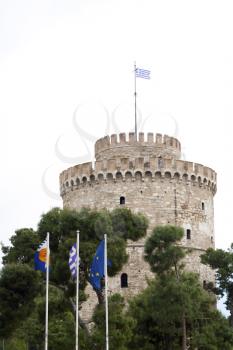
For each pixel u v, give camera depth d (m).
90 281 53.75
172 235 58.66
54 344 52.09
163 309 56.53
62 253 53.56
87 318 73.31
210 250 72.19
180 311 56.22
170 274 59.22
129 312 62.19
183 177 78.94
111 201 77.25
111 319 51.72
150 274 74.56
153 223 76.19
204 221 80.00
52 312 55.72
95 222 55.22
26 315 57.88
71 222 55.72
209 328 59.44
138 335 60.91
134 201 76.88
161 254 58.28
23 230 63.19
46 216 56.66
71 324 52.12
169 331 59.50
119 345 51.44
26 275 56.16
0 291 55.56
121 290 74.12
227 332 60.50
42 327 62.16
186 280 58.66
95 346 51.28
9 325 57.19
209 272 78.31
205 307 61.12
